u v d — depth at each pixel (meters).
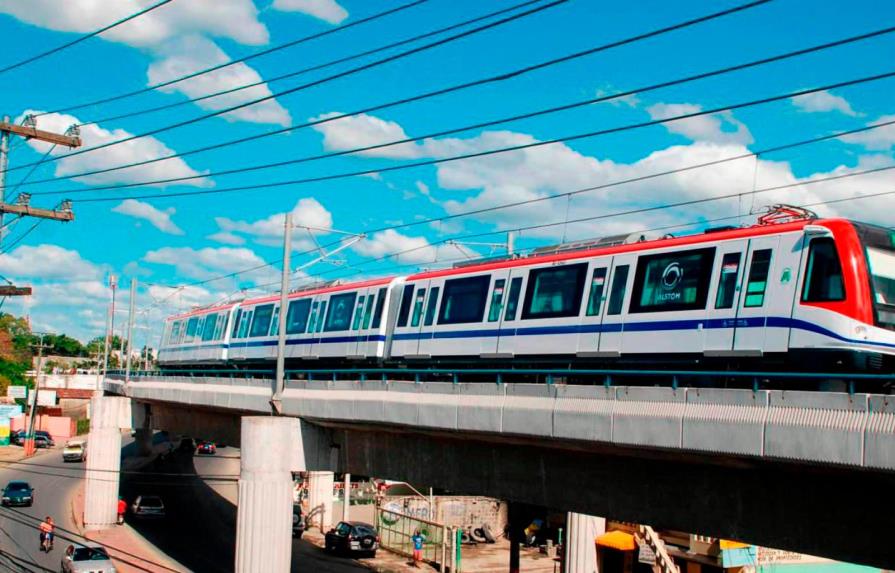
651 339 19.67
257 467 24.56
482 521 49.72
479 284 24.78
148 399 40.66
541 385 17.86
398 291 28.78
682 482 16.19
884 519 13.17
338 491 56.75
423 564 41.34
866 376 12.78
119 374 47.16
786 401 13.48
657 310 19.70
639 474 17.00
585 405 16.75
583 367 21.97
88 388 99.75
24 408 87.19
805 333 16.77
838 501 13.75
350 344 30.19
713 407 14.53
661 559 31.28
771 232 17.94
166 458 75.38
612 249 21.20
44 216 31.23
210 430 36.47
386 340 28.52
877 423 12.23
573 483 18.41
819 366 16.64
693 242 19.42
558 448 18.25
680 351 19.02
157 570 35.41
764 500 14.80
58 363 129.25
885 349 16.25
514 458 19.84
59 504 51.94
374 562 41.53
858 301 16.28
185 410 39.06
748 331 17.78
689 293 19.14
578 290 21.67
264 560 24.19
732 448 14.08
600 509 17.78
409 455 23.05
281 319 26.50
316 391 24.67
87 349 141.38
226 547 41.03
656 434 15.32
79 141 31.28
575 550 26.47
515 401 18.30
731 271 18.44
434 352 25.80
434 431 20.78
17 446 79.50
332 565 40.00
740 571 31.33
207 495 57.84
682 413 14.94
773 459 13.48
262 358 37.19
